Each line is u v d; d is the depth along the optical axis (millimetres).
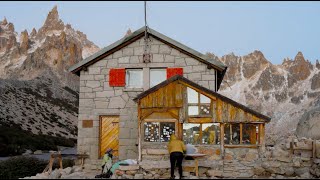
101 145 20938
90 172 19375
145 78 21266
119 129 20812
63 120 92188
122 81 21156
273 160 17234
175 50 21312
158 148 17641
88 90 21344
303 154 17625
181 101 17922
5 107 77938
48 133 70312
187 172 16234
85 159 20578
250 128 17672
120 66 21453
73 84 164375
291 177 15555
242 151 17422
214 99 17766
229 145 17469
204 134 17734
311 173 16766
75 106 120562
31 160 19859
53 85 132750
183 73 21062
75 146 59281
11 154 36438
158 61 21281
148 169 16219
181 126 17828
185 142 17719
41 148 45500
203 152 17484
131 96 21109
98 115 21062
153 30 21266
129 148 20594
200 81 20906
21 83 111188
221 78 23359
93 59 21328
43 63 184500
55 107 102000
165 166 16250
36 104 95625
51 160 17422
